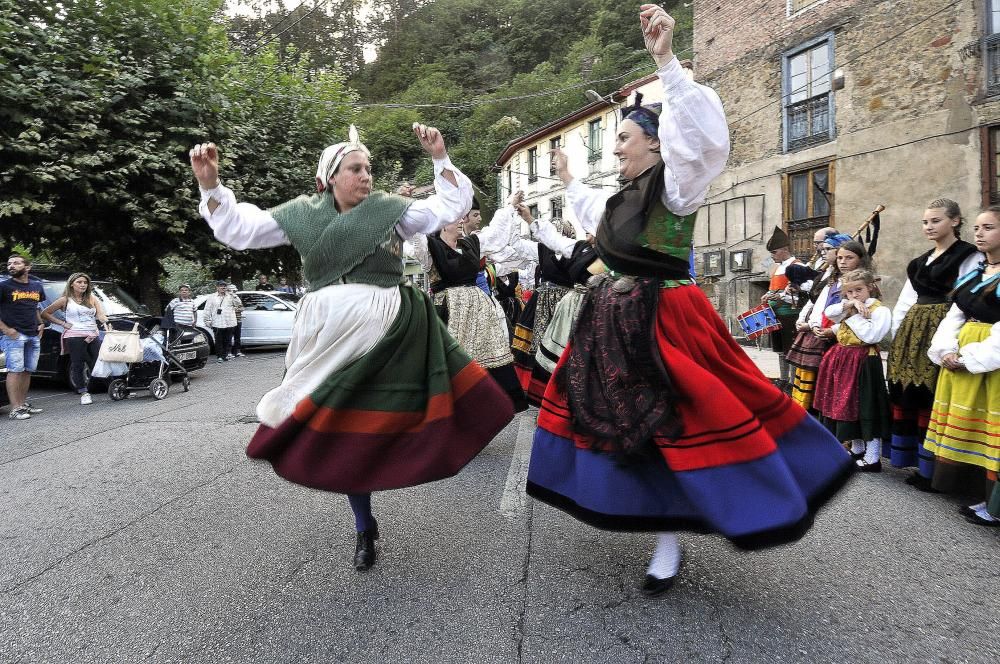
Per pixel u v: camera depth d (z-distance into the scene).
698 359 2.21
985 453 3.04
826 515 3.16
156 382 7.64
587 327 2.33
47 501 3.68
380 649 2.03
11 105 9.80
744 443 2.06
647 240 2.21
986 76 10.08
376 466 2.35
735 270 14.36
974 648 1.97
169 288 20.88
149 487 3.87
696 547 2.76
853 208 11.96
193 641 2.12
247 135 13.24
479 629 2.13
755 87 13.97
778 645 2.00
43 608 2.38
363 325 2.38
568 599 2.31
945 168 10.60
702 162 2.06
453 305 4.52
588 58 37.50
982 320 3.02
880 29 11.39
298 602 2.36
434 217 2.56
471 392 2.54
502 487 3.64
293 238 2.48
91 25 11.18
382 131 40.34
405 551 2.78
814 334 4.40
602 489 2.17
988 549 2.73
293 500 3.53
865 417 3.93
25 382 6.75
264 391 7.87
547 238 4.58
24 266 6.71
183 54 11.91
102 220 11.71
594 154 24.30
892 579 2.45
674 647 2.00
